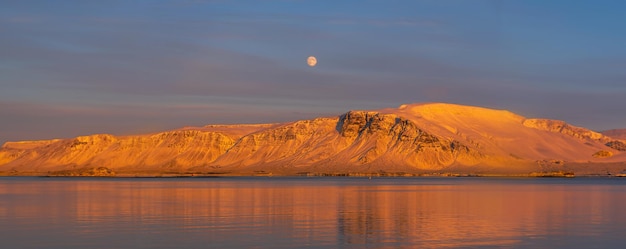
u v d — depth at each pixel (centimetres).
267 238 6353
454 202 11475
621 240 6269
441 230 6981
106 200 11975
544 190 17150
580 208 10012
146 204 10806
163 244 5991
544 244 6016
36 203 11131
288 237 6425
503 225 7469
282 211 9312
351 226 7331
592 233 6756
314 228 7138
